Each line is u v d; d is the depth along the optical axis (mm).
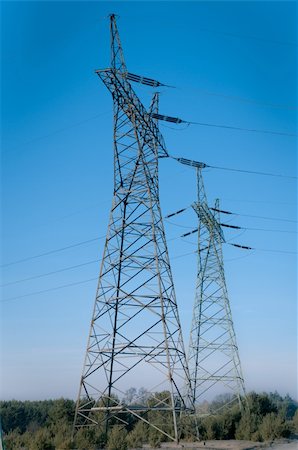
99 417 54938
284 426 53469
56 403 60562
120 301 42375
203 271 69062
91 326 40875
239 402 63062
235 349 65500
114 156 46438
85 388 39656
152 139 48156
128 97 45750
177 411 38781
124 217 44750
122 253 43656
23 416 81000
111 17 45781
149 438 45938
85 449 37281
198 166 59500
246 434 52406
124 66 45438
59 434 39062
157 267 41000
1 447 22719
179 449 37375
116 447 38281
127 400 43281
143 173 45062
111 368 41312
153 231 42438
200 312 67688
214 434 53656
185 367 41875
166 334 38750
